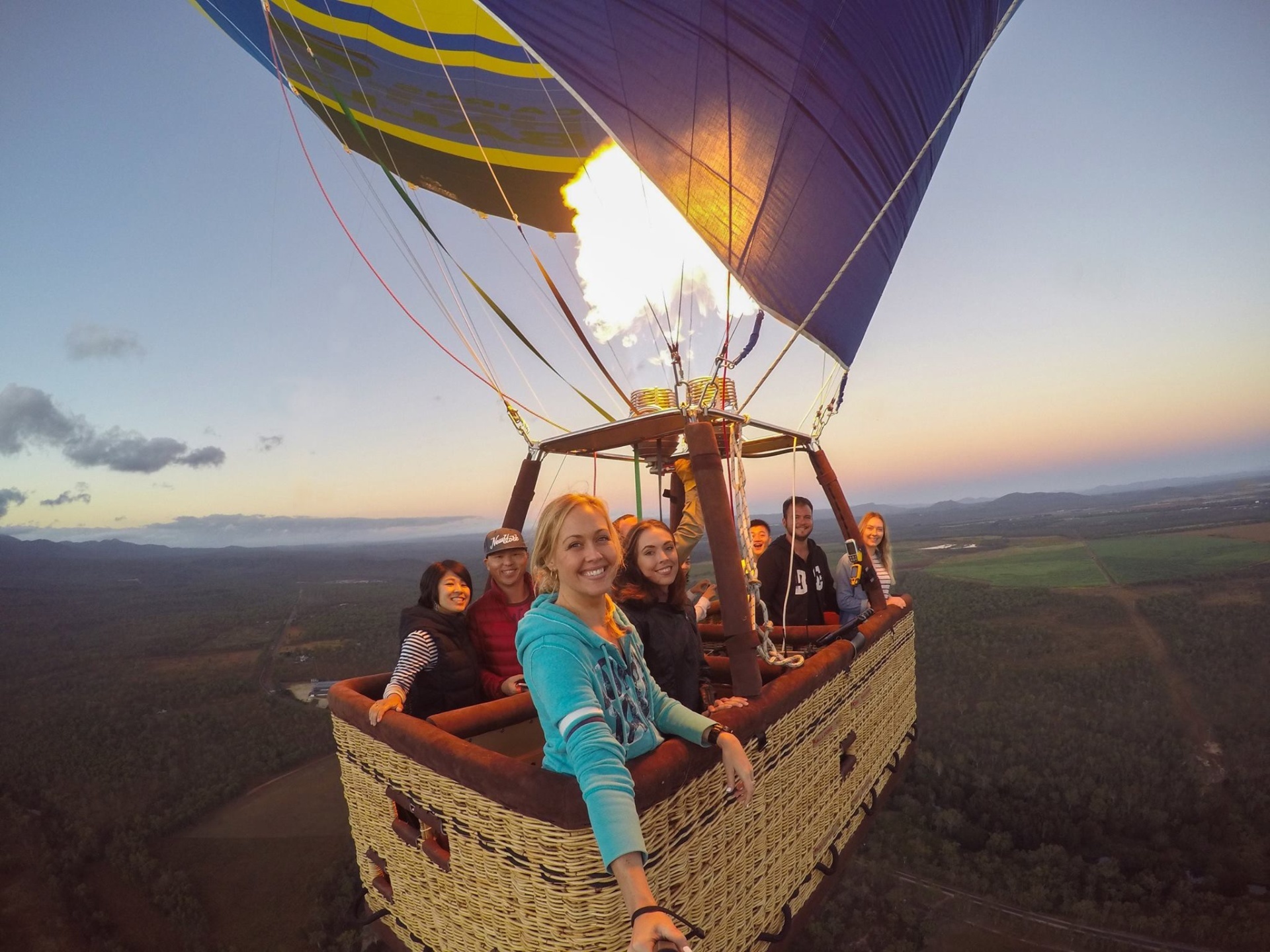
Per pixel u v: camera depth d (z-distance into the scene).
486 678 2.97
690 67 2.09
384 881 2.34
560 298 2.97
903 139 2.85
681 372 2.20
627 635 1.72
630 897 1.17
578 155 3.96
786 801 2.24
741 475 2.41
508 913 1.69
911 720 3.80
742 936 1.96
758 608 2.41
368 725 2.27
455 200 4.31
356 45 3.33
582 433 2.67
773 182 2.24
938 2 2.87
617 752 1.35
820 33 2.38
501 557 3.11
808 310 2.39
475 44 3.44
